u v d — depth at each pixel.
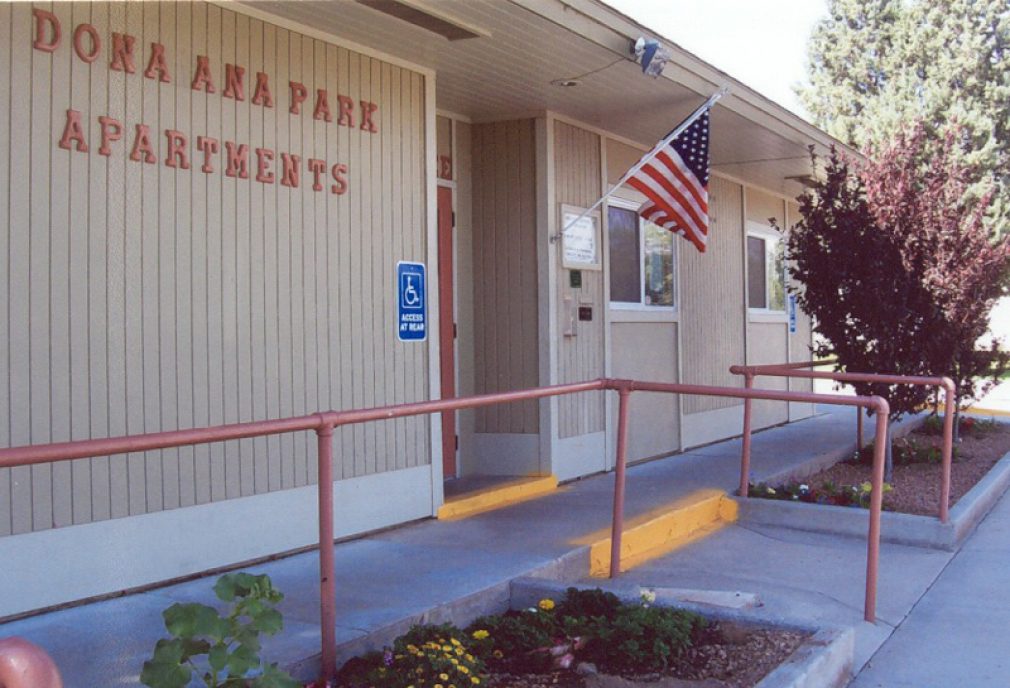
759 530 7.37
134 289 4.98
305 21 5.86
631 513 7.12
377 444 6.42
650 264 10.18
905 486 8.60
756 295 13.13
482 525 6.66
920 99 27.05
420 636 4.08
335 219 6.13
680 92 7.78
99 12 4.83
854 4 29.08
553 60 6.86
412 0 5.56
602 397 9.04
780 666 4.05
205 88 5.33
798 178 12.13
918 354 9.02
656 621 4.34
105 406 4.84
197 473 5.25
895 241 8.90
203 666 3.77
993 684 4.41
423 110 6.86
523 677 4.07
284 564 5.54
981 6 26.89
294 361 5.83
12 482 4.46
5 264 4.46
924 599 5.74
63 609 4.62
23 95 4.53
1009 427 13.10
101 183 4.83
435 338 6.88
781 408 13.23
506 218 8.45
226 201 5.45
